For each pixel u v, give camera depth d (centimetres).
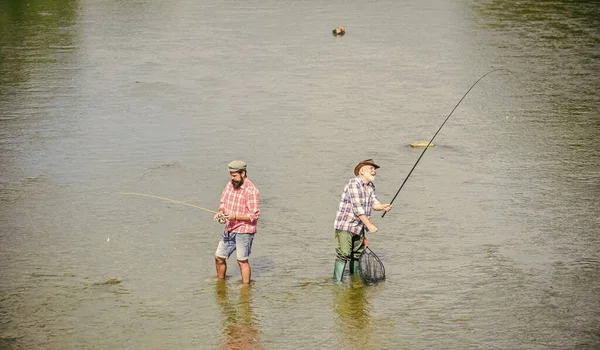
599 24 5441
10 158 2783
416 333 1600
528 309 1694
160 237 2116
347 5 6481
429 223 2188
